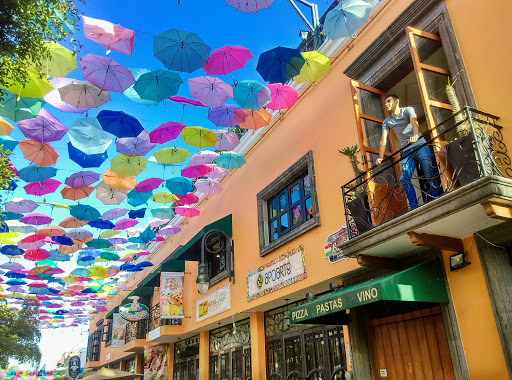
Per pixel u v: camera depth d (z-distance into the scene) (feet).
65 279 56.18
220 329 42.45
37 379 107.86
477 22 17.69
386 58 22.07
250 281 33.27
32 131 23.48
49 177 30.32
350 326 22.59
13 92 19.88
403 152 17.66
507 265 15.47
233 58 20.30
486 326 15.47
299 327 29.76
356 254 18.86
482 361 15.39
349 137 24.57
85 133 24.63
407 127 18.97
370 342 21.62
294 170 29.40
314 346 27.99
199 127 25.44
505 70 16.30
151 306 63.98
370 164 21.66
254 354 33.24
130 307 57.16
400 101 23.77
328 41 27.45
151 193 36.24
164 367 55.57
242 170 37.99
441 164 15.78
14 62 17.85
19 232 40.83
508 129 15.76
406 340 19.66
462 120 14.74
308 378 27.96
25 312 103.60
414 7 20.25
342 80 26.12
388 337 20.68
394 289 16.15
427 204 15.03
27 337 104.53
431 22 19.67
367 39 24.58
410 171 17.89
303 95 29.94
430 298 16.79
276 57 20.70
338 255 23.70
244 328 37.29
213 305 39.60
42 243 42.37
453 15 18.78
